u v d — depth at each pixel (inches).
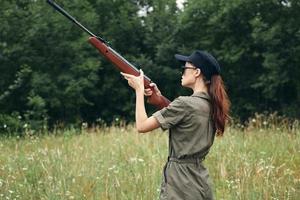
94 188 278.5
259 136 409.4
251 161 327.6
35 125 791.1
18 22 927.0
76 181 285.6
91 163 327.6
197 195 160.6
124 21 1040.2
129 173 302.4
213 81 163.8
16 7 930.1
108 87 1011.3
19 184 281.4
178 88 1021.2
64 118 948.6
